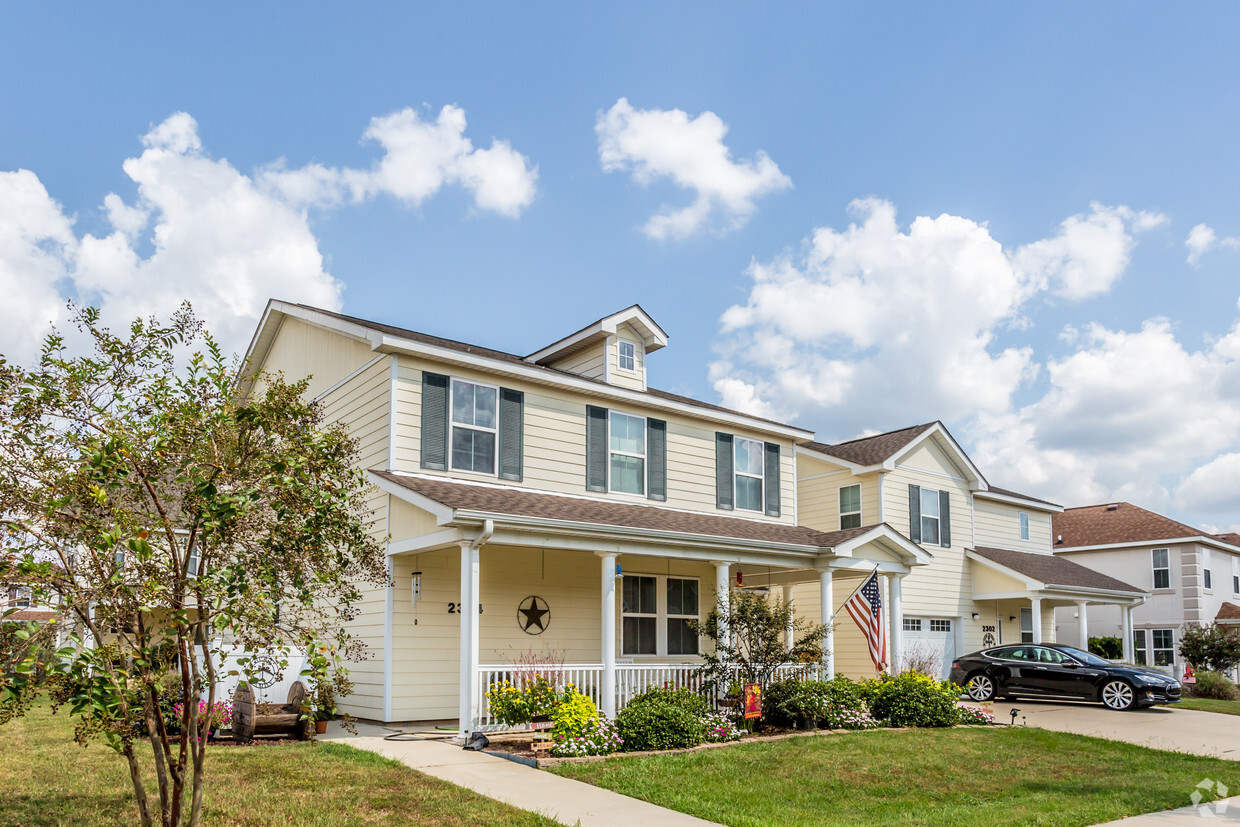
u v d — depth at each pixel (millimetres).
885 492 24859
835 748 13141
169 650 6297
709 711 14609
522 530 13469
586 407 18031
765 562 17344
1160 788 11398
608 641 14469
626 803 9375
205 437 6453
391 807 8594
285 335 19812
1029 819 9422
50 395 6047
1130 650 29578
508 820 8375
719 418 20328
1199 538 34375
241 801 8539
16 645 5594
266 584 6422
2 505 5812
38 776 9406
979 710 17234
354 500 7535
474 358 16109
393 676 14625
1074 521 39781
